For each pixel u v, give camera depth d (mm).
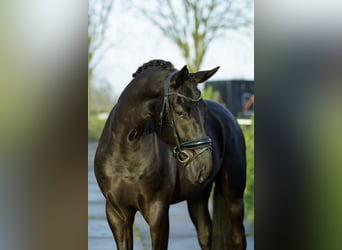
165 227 6055
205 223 7621
